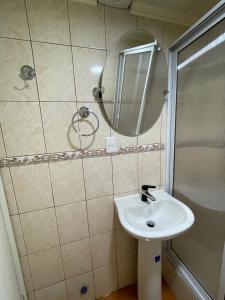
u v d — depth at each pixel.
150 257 1.17
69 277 1.30
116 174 1.28
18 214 1.09
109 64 1.13
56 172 1.13
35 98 1.01
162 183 1.44
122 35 1.14
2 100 0.96
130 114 1.24
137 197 1.34
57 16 0.99
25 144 1.03
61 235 1.21
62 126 1.09
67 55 1.04
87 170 1.20
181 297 1.32
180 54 1.25
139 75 1.22
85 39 1.06
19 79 0.97
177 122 1.34
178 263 1.40
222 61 0.92
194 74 1.14
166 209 1.27
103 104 1.15
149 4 1.12
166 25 1.24
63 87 1.06
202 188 1.13
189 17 1.25
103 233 1.33
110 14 1.09
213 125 1.01
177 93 1.31
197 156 1.16
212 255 1.09
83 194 1.22
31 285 1.21
